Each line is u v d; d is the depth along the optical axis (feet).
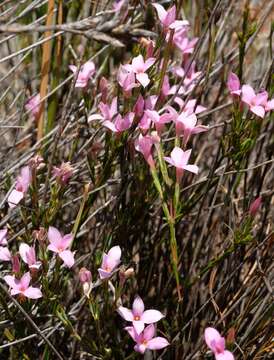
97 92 1.55
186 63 1.51
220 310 1.38
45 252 1.20
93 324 1.37
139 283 1.43
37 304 1.28
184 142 1.26
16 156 1.64
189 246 1.47
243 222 1.35
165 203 1.22
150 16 1.56
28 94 1.73
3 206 1.45
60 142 1.54
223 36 1.71
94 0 1.71
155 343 1.19
